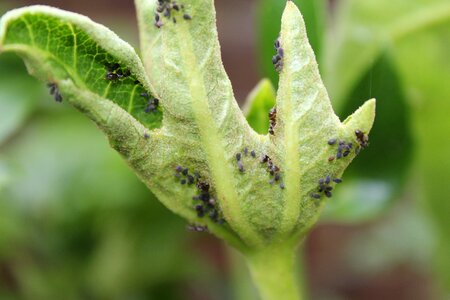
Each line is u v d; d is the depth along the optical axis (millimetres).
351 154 179
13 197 339
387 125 252
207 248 482
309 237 506
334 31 316
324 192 182
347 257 463
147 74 185
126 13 563
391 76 249
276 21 242
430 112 328
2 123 286
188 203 183
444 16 308
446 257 343
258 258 191
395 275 501
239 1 576
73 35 165
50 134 360
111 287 344
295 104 176
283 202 182
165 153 178
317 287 495
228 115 177
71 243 342
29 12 161
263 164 179
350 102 245
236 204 181
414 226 443
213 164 178
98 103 170
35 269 344
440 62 320
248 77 559
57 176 343
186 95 175
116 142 174
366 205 256
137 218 340
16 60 290
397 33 312
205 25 174
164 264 349
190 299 437
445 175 333
